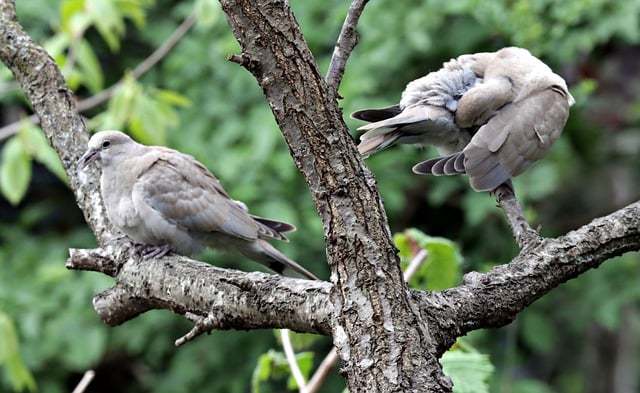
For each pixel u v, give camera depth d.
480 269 13.56
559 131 8.55
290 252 14.45
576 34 13.90
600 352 19.09
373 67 15.12
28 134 10.75
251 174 14.76
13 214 18.41
